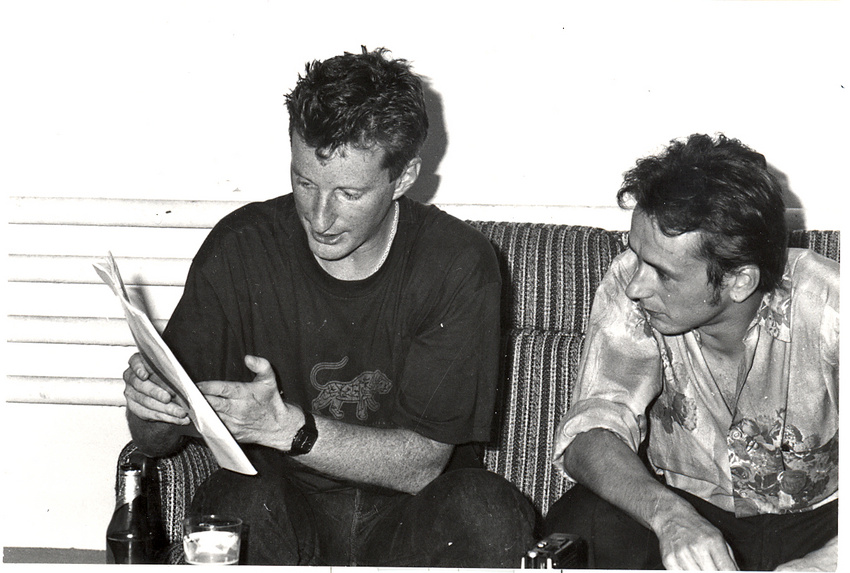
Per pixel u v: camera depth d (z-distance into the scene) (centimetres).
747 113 177
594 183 180
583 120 179
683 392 126
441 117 180
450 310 124
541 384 149
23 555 182
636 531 110
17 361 180
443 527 108
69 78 183
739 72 177
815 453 123
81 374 179
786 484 124
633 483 110
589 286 149
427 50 179
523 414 149
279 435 113
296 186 113
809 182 177
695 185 106
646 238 110
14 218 175
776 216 111
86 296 181
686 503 107
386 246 124
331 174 109
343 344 125
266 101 183
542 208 176
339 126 106
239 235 127
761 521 123
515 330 152
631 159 179
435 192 181
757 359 121
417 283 124
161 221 176
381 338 125
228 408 109
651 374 125
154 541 120
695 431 127
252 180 185
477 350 124
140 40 182
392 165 111
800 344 120
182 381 98
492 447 149
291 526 116
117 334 176
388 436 120
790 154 177
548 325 150
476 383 124
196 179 185
